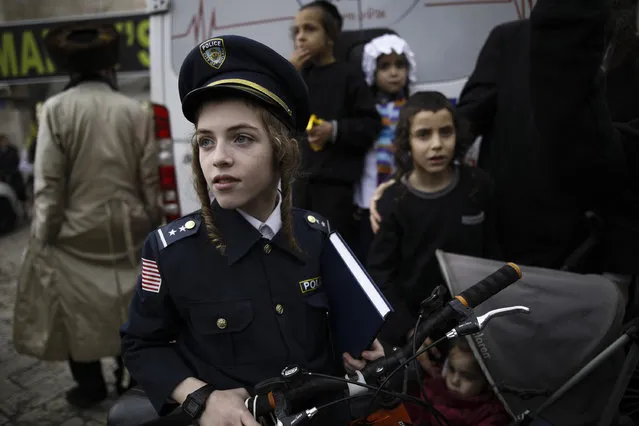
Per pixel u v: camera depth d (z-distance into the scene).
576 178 1.25
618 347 1.25
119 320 2.53
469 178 1.81
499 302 1.32
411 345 0.98
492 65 2.00
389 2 2.78
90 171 2.46
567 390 1.26
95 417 2.52
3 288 4.51
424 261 1.75
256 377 0.95
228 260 0.95
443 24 2.76
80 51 2.42
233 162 0.88
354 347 1.00
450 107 1.76
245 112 0.88
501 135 1.94
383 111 2.74
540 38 1.08
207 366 0.96
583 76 1.07
